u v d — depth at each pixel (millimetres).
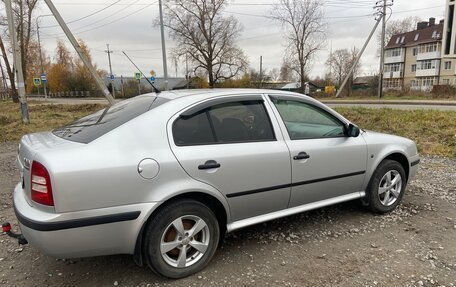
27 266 3217
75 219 2494
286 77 64062
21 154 3010
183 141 2947
